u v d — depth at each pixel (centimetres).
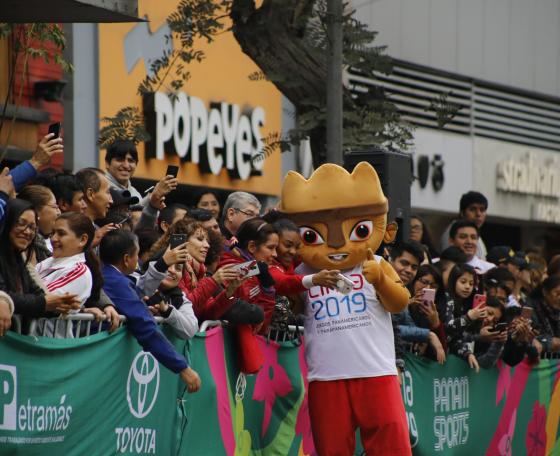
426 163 4300
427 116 4331
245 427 1811
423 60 4341
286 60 2419
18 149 2972
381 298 1819
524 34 4862
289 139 2502
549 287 2645
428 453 2188
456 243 2633
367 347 1830
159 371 1608
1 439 1302
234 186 3603
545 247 5012
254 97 3672
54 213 1516
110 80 3241
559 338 2638
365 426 1830
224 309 1698
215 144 3522
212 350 1716
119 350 1516
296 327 1933
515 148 4756
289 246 1864
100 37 3209
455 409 2278
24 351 1337
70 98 3141
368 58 2445
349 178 1862
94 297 1486
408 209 2195
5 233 1347
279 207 1912
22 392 1334
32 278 1383
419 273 2180
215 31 2414
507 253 2777
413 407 2142
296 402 1952
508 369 2464
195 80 3453
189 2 2391
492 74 4684
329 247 1850
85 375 1446
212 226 1862
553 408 2667
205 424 1705
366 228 1852
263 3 2412
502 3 4738
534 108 4909
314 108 2439
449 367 2252
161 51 3381
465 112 4544
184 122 3403
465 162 4509
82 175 1684
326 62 2314
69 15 1995
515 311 2406
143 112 3297
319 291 1853
